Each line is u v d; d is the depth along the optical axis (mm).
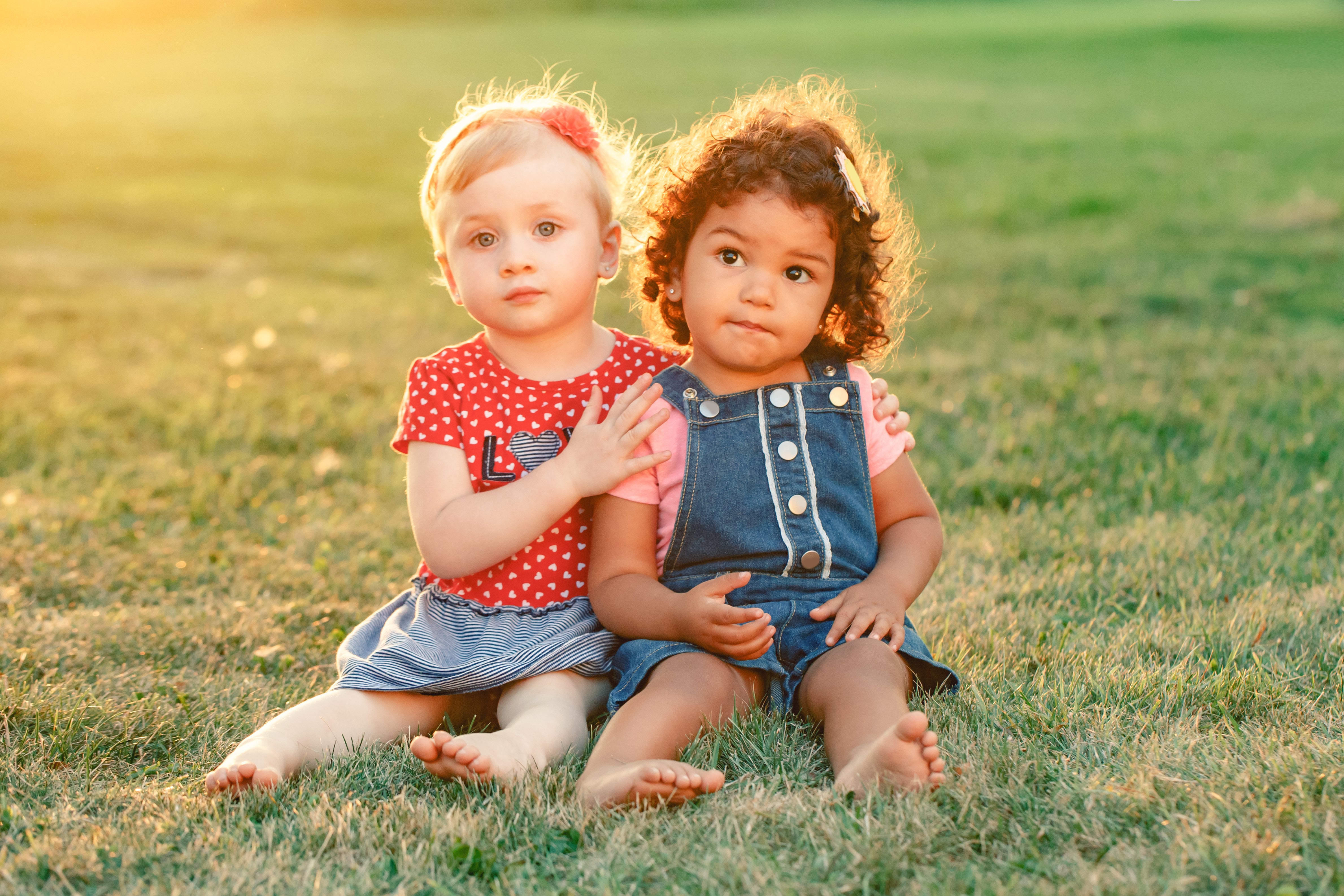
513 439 2324
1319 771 1854
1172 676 2293
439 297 7906
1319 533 3299
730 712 2102
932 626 2721
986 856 1670
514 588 2314
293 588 3180
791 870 1618
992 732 2074
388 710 2176
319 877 1615
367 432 4789
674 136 2553
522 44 26703
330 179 13062
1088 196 10992
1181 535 3309
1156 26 28250
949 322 6684
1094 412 4730
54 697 2332
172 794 1944
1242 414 4598
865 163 2482
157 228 10438
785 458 2270
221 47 27469
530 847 1735
